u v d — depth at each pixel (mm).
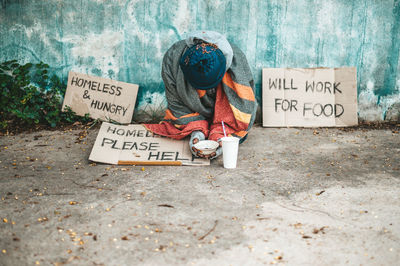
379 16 4969
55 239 2467
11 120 5039
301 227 2600
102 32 4949
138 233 2533
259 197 3053
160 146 4031
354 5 4934
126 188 3225
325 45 5035
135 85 5004
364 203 2936
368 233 2525
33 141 4422
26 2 4855
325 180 3379
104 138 4066
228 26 4969
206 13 4926
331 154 4031
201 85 3832
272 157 3959
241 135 4059
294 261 2256
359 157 3941
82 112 5031
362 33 5012
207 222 2668
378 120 5199
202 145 3797
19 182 3338
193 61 3719
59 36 4953
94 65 5031
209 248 2375
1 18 4895
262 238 2477
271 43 5016
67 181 3369
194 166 3727
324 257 2291
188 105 4152
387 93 5172
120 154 3889
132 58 5020
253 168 3670
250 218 2723
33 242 2434
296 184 3297
